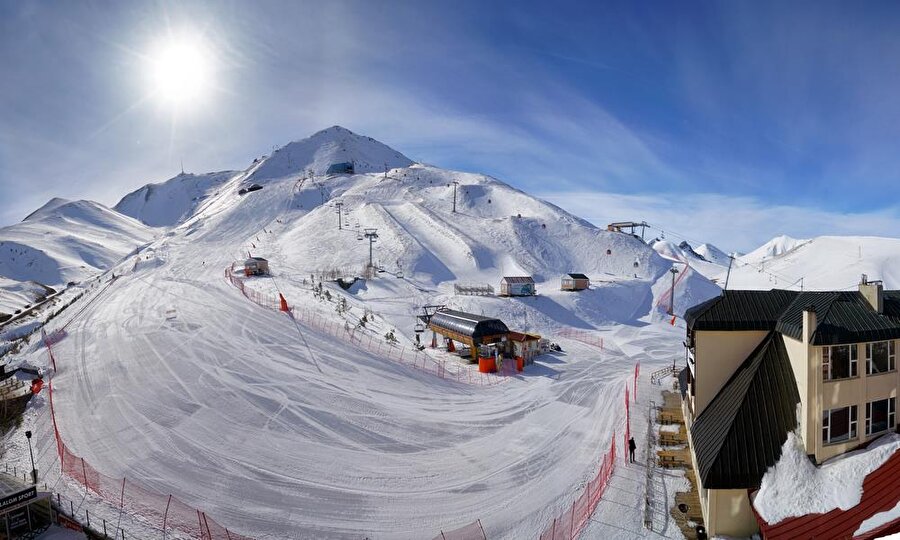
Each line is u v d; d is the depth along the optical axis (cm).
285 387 3069
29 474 2161
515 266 7819
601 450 2339
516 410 2892
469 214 11412
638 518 1775
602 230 9838
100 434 2516
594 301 6334
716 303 2075
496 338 4009
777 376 1759
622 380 3503
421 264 7394
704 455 1667
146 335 4072
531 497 1958
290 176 16975
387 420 2697
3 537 1738
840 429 1619
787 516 1426
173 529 1766
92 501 1941
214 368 3347
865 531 1252
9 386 3156
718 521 1612
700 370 2005
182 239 9606
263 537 1722
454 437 2517
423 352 4134
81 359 3644
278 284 5950
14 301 8800
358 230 8881
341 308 4925
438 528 1778
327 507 1902
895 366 1723
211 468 2181
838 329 1573
